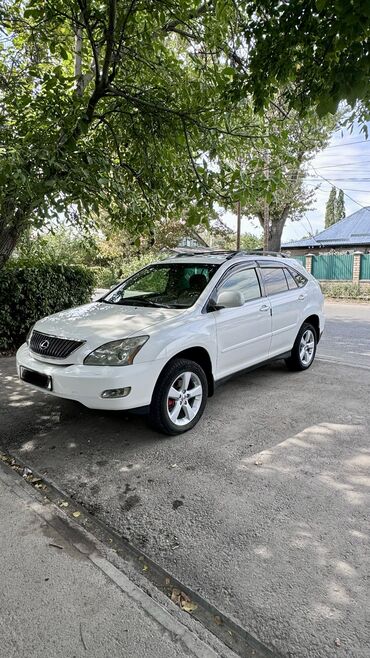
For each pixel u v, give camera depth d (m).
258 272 4.95
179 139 4.92
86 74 4.95
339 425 3.91
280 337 5.12
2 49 5.32
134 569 2.12
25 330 7.23
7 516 2.55
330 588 1.97
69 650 1.66
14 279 6.88
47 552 2.23
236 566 2.13
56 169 3.77
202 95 4.53
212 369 4.03
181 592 1.97
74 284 7.96
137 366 3.27
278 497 2.74
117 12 4.13
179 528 2.44
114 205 5.11
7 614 1.83
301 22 3.01
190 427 3.80
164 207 5.27
